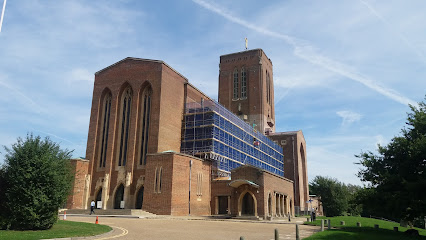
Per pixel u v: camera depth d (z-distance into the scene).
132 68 64.00
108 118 65.00
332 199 96.25
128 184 57.09
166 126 59.72
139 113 61.56
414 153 31.64
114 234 23.02
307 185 101.19
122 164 60.03
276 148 94.50
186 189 51.38
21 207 23.41
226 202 57.00
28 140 25.47
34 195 23.88
